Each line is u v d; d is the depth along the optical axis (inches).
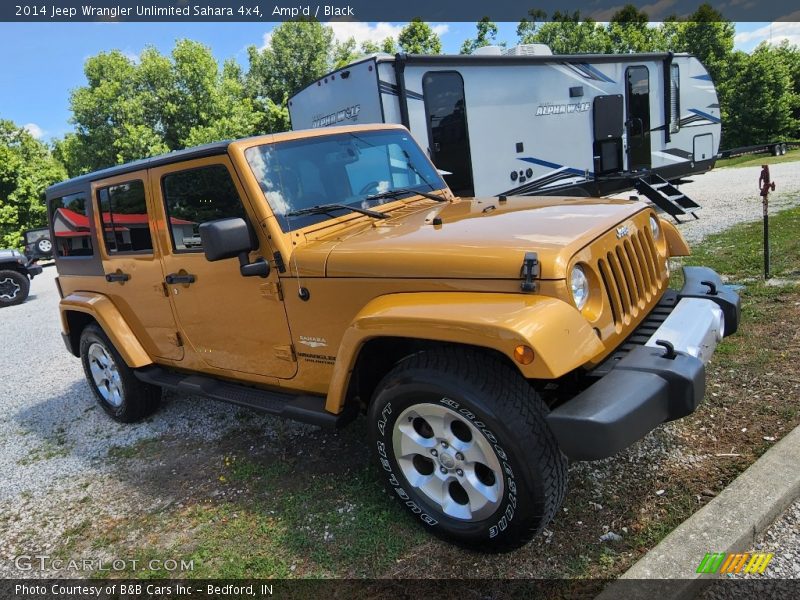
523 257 89.2
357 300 105.6
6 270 501.7
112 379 181.2
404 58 280.1
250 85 1498.5
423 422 103.2
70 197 173.8
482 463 94.3
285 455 145.3
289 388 127.0
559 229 100.7
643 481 111.3
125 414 178.5
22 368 277.0
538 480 87.8
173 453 157.6
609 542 97.7
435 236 104.5
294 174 124.6
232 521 121.2
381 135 148.9
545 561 95.8
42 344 326.6
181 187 132.7
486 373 90.4
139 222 147.6
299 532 113.3
